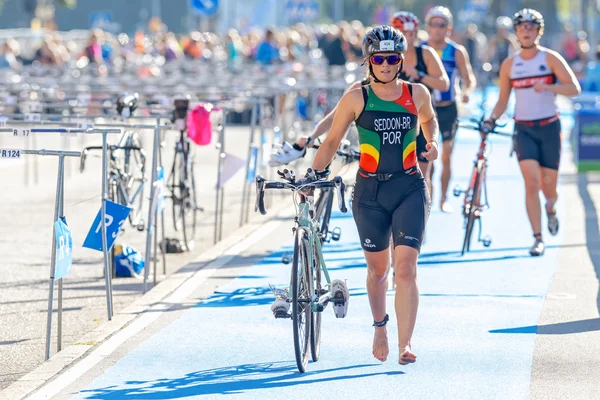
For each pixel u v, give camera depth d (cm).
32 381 1673
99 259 2828
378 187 1678
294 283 1630
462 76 3092
